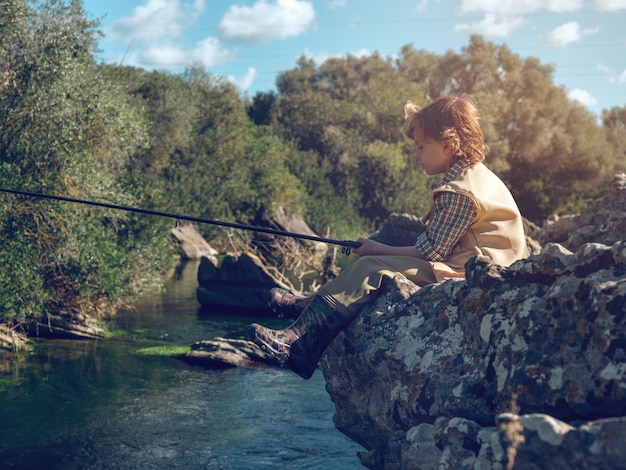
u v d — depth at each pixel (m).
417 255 3.28
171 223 16.19
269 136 38.31
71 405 7.57
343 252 3.52
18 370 9.20
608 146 55.38
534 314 2.52
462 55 53.94
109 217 14.23
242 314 14.69
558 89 53.66
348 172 42.03
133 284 14.92
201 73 36.41
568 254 2.56
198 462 5.70
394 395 3.07
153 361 9.91
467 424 2.44
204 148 31.89
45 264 12.07
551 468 2.05
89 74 13.70
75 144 12.30
